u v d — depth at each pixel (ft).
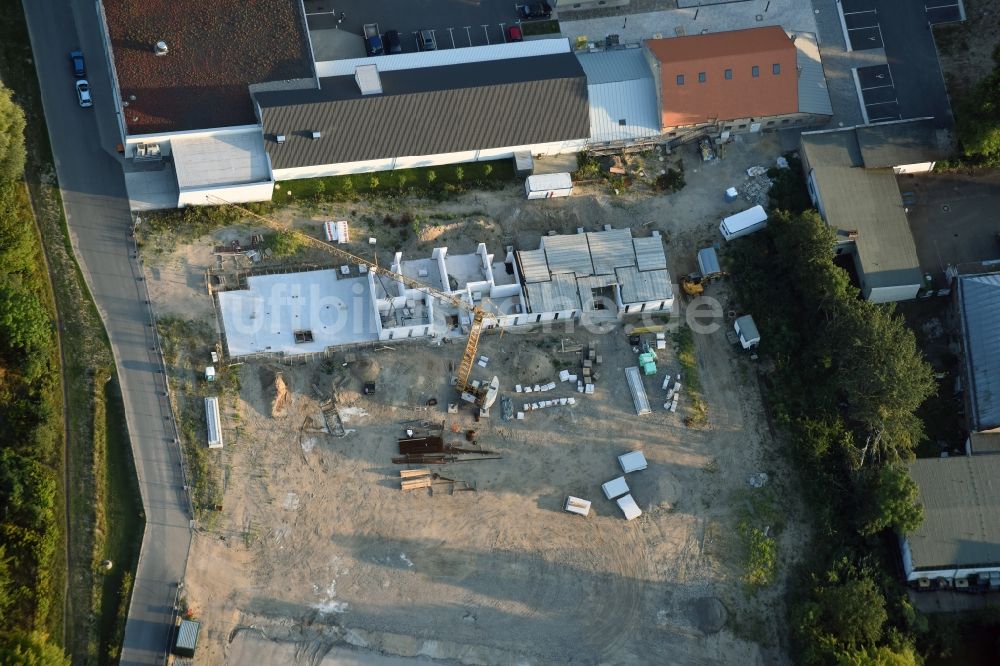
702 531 446.60
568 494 445.37
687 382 458.09
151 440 435.53
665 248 472.03
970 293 465.06
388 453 442.09
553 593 436.76
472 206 466.70
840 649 428.97
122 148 457.68
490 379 452.35
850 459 450.71
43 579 414.82
